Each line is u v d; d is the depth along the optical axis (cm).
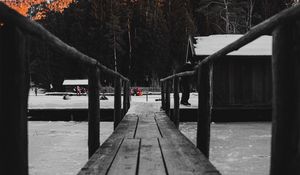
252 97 1277
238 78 1279
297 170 124
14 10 123
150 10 5094
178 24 5016
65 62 5041
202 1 4069
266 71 1281
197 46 1378
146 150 385
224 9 3694
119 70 5047
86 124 1256
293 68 125
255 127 1105
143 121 745
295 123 124
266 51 1277
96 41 5044
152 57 4994
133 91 3634
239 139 853
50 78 5191
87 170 280
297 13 114
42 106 1599
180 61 5031
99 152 357
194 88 3888
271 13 4088
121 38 4950
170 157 340
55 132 1045
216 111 1251
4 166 124
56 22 5538
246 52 1269
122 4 5125
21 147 131
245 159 615
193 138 870
